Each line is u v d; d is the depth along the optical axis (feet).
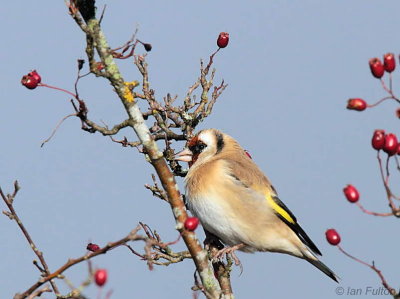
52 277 22.63
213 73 38.40
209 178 37.93
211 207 37.63
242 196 37.76
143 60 36.81
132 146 34.22
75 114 28.68
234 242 38.04
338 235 24.17
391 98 24.56
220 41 37.63
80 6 28.68
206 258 30.14
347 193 23.29
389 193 22.80
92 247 29.94
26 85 27.63
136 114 29.76
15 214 28.04
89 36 27.94
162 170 30.04
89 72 28.53
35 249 27.89
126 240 22.33
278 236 38.22
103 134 29.40
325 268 38.63
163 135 38.70
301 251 38.73
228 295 33.09
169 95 37.88
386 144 23.24
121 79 29.40
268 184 39.29
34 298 23.39
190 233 30.01
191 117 38.29
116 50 29.09
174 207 30.04
